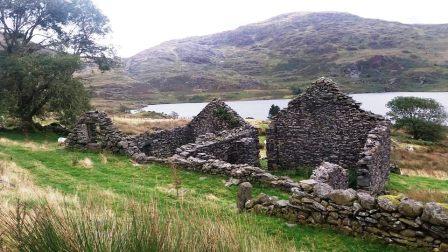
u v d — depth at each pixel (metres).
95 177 17.42
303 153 25.31
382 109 137.25
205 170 18.66
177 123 55.75
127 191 14.65
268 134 26.00
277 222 11.37
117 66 49.91
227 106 29.42
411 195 22.20
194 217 6.41
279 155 25.97
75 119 36.19
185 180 17.62
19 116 36.12
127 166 19.98
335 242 10.06
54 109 37.00
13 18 40.16
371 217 10.04
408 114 76.81
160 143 27.45
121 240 5.09
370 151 18.80
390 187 24.45
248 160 24.78
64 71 36.25
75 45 46.91
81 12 45.38
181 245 5.23
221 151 23.69
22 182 14.23
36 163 19.72
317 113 24.73
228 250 5.52
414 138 76.12
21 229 5.38
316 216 11.08
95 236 5.14
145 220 5.57
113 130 23.48
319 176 15.50
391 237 9.66
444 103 150.88
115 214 6.73
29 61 34.91
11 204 9.16
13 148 23.92
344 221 10.52
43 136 33.53
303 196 11.45
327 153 24.62
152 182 16.98
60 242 5.06
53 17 43.25
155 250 5.07
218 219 6.80
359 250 9.57
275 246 6.86
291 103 25.42
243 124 28.20
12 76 34.72
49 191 12.51
